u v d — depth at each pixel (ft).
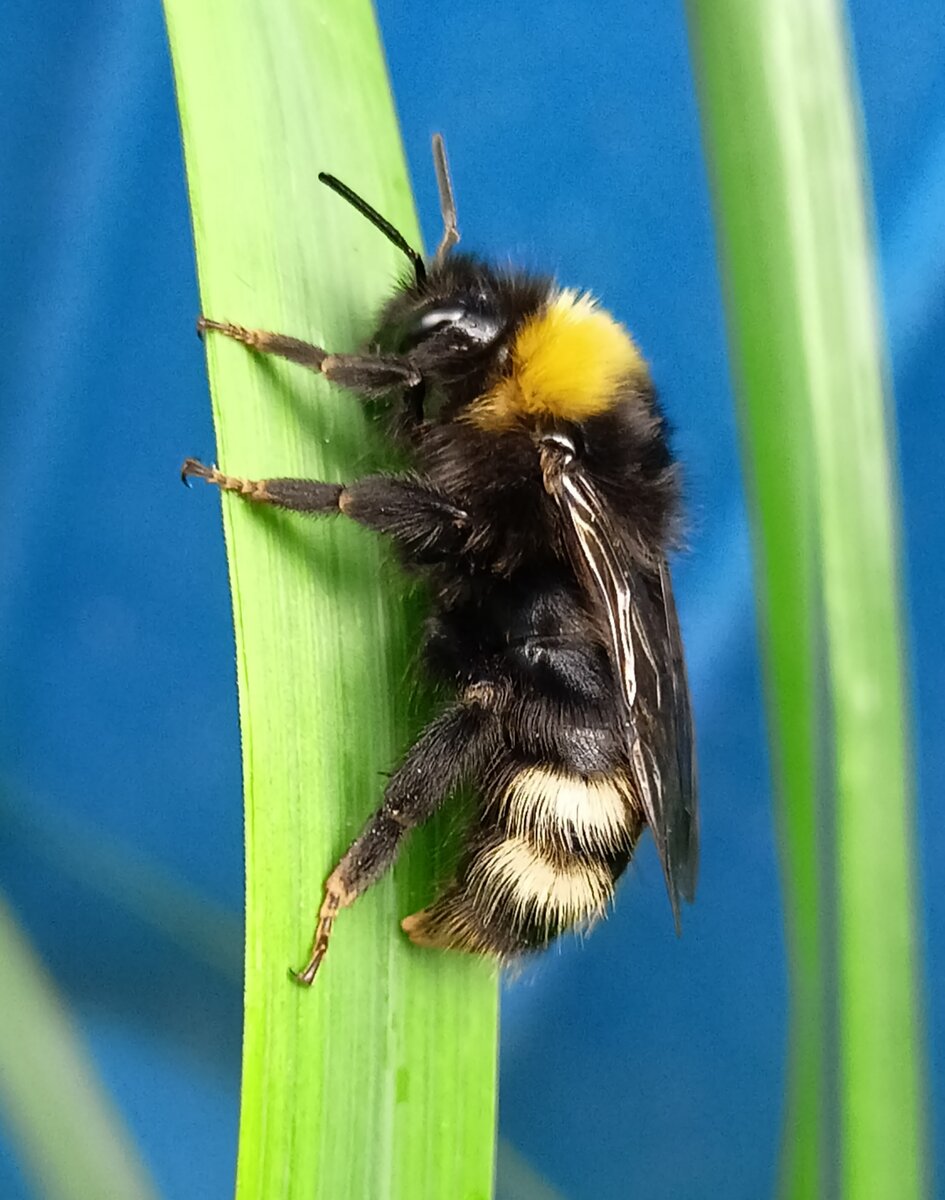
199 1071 0.24
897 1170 0.17
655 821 0.18
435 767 0.18
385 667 0.18
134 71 0.24
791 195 0.17
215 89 0.17
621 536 0.19
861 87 0.24
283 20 0.17
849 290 0.17
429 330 0.18
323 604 0.17
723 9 0.17
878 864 0.17
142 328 0.24
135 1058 0.24
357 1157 0.17
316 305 0.18
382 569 0.18
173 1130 0.24
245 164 0.17
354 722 0.17
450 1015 0.17
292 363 0.17
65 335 0.24
